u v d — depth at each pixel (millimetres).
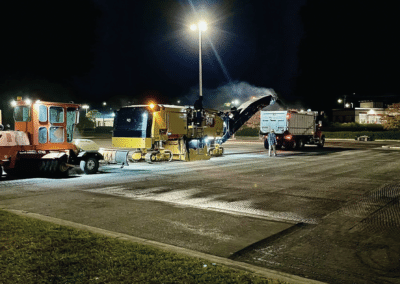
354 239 5797
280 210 7785
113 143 17766
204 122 20109
